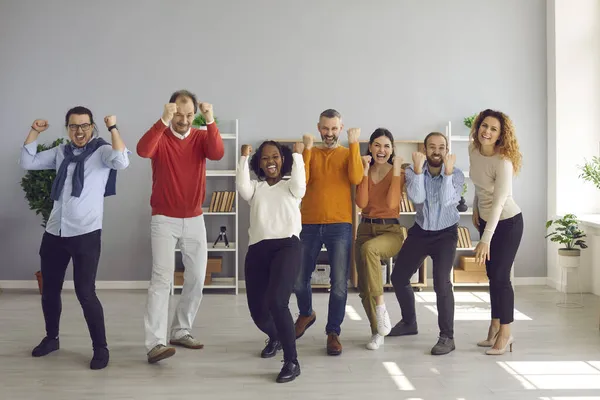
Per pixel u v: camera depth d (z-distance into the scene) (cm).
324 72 743
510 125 456
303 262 479
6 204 731
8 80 726
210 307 638
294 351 418
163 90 735
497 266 467
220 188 743
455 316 596
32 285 734
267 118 741
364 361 457
